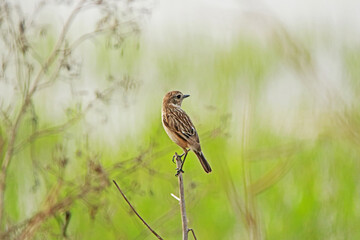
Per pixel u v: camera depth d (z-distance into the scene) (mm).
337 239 14969
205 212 15016
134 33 12477
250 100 14984
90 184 12117
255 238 12531
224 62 18203
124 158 14969
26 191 13836
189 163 15648
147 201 14688
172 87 17578
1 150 12141
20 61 11938
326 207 15438
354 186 15703
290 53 16656
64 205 12086
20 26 11805
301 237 15016
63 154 12367
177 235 14570
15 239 11789
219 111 16625
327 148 15969
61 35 12383
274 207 15438
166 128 12117
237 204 12688
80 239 13516
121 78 14219
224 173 13547
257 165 15164
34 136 12422
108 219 13133
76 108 12891
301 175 15945
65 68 12484
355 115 15750
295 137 16016
